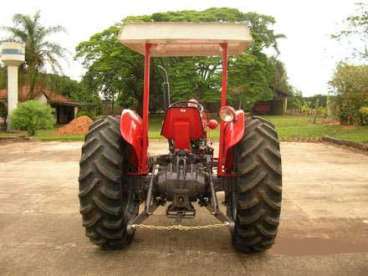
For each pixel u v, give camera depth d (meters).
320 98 44.69
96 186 4.10
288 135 19.55
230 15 38.34
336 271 3.98
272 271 3.97
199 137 4.52
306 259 4.26
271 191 4.02
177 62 33.34
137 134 4.29
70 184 8.26
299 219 5.69
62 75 38.00
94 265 4.11
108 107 41.19
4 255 4.38
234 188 4.39
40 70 37.44
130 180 4.49
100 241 4.30
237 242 4.32
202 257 4.30
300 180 8.68
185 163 4.29
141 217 4.18
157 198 4.44
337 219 5.70
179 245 4.64
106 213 4.12
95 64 37.28
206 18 36.91
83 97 43.78
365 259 4.27
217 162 4.89
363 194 7.29
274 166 4.05
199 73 34.31
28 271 3.98
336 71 22.44
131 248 4.55
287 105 56.38
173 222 5.46
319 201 6.75
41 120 23.59
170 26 4.13
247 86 36.47
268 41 41.25
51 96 40.69
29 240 4.84
